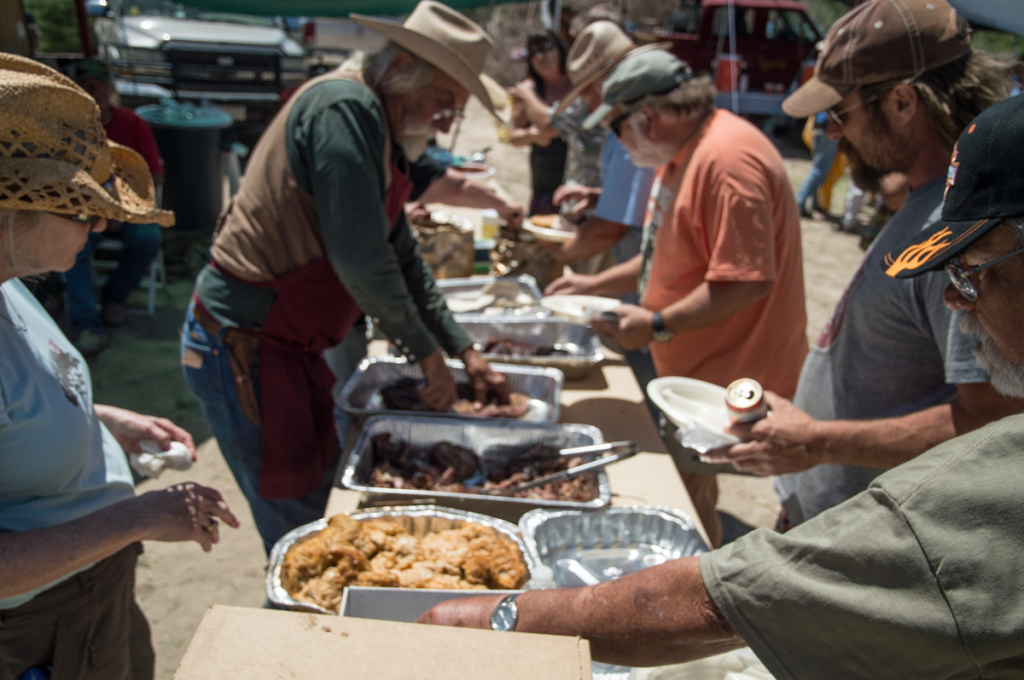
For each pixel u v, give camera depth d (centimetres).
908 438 148
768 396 167
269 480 212
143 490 347
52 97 113
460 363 244
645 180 308
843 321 175
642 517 170
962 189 87
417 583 144
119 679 162
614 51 320
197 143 599
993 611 73
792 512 199
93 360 469
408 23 206
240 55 755
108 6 710
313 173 186
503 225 351
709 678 119
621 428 226
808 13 1098
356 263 187
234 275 203
